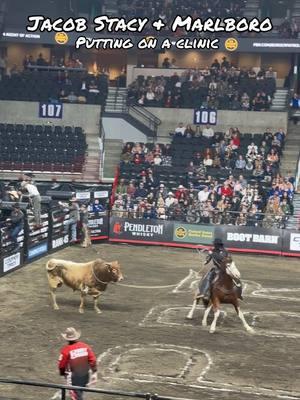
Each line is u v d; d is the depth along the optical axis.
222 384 13.05
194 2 47.22
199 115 40.41
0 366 13.72
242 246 29.66
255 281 23.16
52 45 47.28
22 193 26.52
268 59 46.44
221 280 16.48
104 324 17.00
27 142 38.91
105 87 42.72
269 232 29.39
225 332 16.61
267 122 40.22
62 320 17.25
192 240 29.98
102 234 30.50
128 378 13.26
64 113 40.72
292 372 13.84
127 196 32.97
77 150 38.69
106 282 17.75
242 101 40.88
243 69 45.06
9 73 46.78
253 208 31.80
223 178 35.50
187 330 16.67
